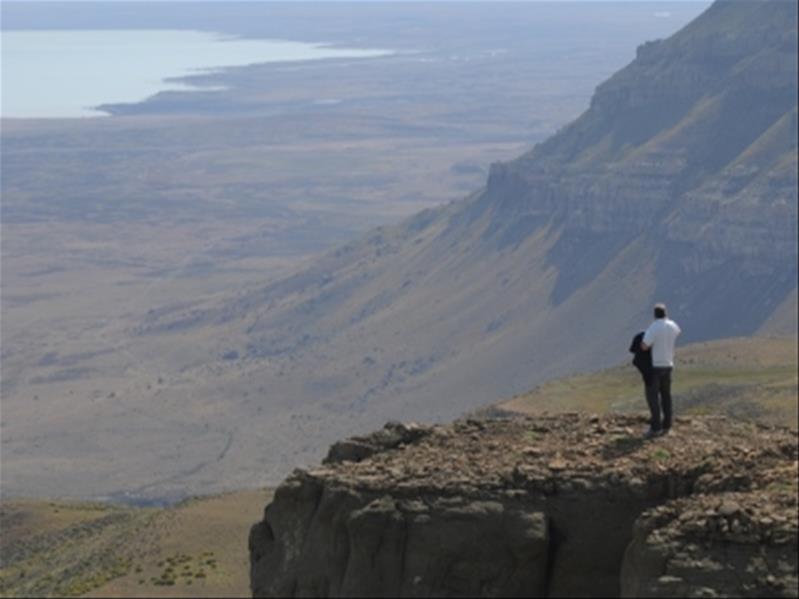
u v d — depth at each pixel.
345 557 46.41
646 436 49.81
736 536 42.25
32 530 101.81
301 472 48.94
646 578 42.66
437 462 48.38
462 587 45.44
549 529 45.84
